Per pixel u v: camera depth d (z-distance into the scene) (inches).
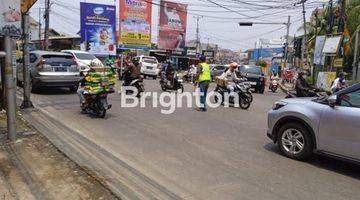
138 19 1702.8
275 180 247.6
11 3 305.4
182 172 255.6
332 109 272.5
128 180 236.1
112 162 269.9
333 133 270.4
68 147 301.1
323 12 1263.5
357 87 265.4
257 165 277.7
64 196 209.0
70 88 673.6
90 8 1434.5
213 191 225.0
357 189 238.2
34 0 444.5
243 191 226.7
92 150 297.7
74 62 642.8
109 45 1481.3
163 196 215.0
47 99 565.0
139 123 416.5
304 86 577.6
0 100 420.2
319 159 299.1
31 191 214.8
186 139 349.4
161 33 1948.8
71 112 464.1
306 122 286.4
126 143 325.1
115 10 1475.1
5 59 308.8
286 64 1876.2
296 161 291.9
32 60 629.6
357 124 257.4
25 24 452.1
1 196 207.5
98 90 430.9
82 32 1437.0
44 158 271.7
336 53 918.4
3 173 240.7
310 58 1363.2
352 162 263.4
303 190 232.4
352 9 1062.4
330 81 949.8
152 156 289.1
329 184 244.8
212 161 282.8
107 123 408.2
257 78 1015.6
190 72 1229.7
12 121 314.3
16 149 292.7
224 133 384.5
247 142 348.5
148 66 1216.8
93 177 235.0
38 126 371.6
